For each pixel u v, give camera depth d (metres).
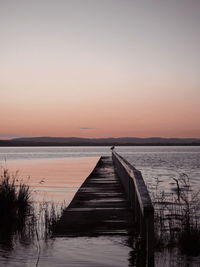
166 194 17.23
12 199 10.16
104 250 6.64
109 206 10.52
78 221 8.71
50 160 64.56
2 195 9.97
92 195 12.68
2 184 10.82
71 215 9.34
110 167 26.16
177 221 9.52
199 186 21.95
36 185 19.31
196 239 7.21
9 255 6.36
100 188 14.52
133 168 8.82
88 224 8.45
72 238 7.42
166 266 6.25
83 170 34.66
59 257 6.25
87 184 15.85
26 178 24.45
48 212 10.05
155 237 7.53
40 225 8.95
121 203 11.01
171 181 25.62
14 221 9.32
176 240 7.57
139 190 6.39
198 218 9.94
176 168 43.59
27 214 10.41
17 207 10.38
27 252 6.54
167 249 7.19
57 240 7.30
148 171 37.97
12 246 6.94
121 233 7.73
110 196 12.44
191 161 65.25
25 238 7.59
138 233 7.70
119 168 17.80
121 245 6.94
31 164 47.62
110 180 17.45
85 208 10.23
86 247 6.82
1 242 7.26
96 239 7.34
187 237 7.25
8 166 41.56
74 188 18.59
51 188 18.50
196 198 14.72
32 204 12.45
